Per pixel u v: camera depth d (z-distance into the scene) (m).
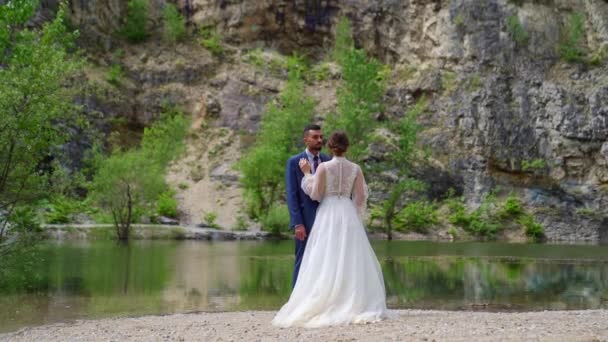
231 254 29.73
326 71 68.69
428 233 53.81
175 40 69.69
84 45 64.56
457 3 66.50
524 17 65.38
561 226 54.69
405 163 56.12
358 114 50.66
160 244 36.66
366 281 9.73
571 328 8.89
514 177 60.28
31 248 18.09
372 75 52.75
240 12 71.38
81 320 12.51
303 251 10.51
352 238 9.80
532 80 62.94
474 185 59.41
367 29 71.19
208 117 64.50
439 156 60.88
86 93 19.70
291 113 53.38
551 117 61.22
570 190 58.81
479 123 61.62
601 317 11.00
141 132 63.75
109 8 68.56
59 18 19.73
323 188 10.07
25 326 11.82
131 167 41.09
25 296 15.91
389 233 50.66
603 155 59.19
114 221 42.44
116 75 63.91
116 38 67.94
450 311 13.70
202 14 71.88
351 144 50.88
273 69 68.06
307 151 10.80
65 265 23.08
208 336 9.05
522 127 61.31
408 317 10.23
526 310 14.33
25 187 17.61
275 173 50.91
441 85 64.62
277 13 72.00
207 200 55.94
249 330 9.41
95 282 18.59
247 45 71.25
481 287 18.39
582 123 60.12
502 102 62.22
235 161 60.25
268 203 52.75
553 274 22.12
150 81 65.94
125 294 16.44
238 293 16.77
